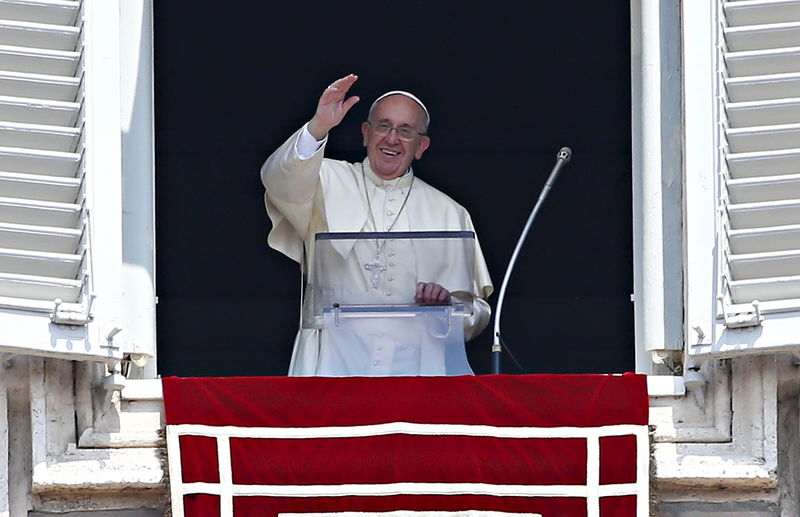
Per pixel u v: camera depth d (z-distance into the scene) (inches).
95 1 1142.3
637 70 1204.5
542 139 1558.8
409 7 1528.1
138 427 1135.6
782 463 1131.9
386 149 1289.4
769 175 1129.4
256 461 1107.3
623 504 1106.7
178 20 1529.3
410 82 1555.1
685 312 1144.2
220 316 1562.5
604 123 1552.7
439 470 1106.1
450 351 1150.3
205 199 1555.1
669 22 1198.9
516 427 1111.0
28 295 1111.0
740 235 1122.0
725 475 1119.0
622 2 1520.7
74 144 1130.7
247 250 1560.0
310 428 1111.6
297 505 1103.6
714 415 1137.4
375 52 1547.7
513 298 1560.0
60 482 1110.4
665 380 1146.0
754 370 1132.5
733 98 1138.7
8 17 1137.4
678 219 1184.2
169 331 1560.0
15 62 1132.5
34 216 1119.6
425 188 1306.6
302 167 1222.9
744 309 1109.7
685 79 1141.7
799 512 1128.2
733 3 1144.2
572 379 1119.0
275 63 1542.8
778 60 1138.0
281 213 1264.8
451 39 1542.8
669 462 1123.3
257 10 1526.8
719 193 1128.2
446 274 1149.7
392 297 1147.3
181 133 1547.7
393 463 1106.7
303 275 1269.7
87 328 1110.4
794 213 1123.9
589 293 1561.3
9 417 1126.4
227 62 1539.1
